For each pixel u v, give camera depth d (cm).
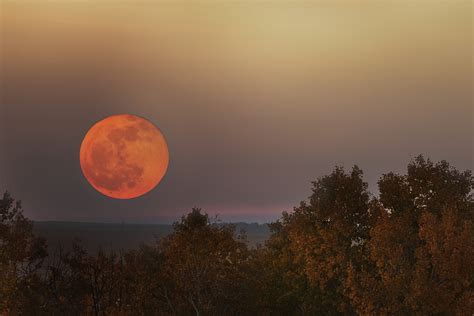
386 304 18038
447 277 17388
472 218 19600
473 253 17438
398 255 18162
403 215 19812
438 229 17775
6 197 18738
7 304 18050
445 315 17388
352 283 18400
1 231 18138
